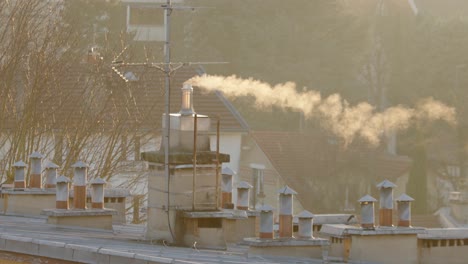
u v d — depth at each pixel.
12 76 106.00
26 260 40.12
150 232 48.81
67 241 41.31
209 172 48.44
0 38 109.75
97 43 152.25
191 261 36.94
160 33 174.62
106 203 63.69
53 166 62.75
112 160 109.75
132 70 118.19
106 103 108.56
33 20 113.19
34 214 61.62
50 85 109.00
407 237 46.41
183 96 48.84
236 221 54.47
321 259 45.69
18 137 105.25
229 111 143.88
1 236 41.12
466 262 47.91
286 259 43.91
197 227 48.00
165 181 47.94
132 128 111.50
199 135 48.72
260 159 163.12
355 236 45.56
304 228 46.19
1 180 104.81
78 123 107.31
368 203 45.91
